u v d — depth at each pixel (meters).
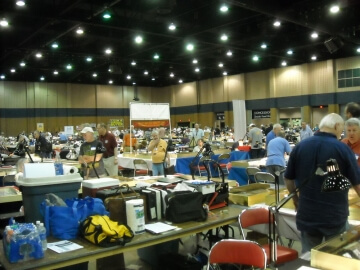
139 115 9.37
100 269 3.88
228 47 16.16
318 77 19.45
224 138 15.19
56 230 2.87
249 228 3.63
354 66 18.08
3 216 4.12
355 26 12.91
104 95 27.05
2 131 23.53
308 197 2.64
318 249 1.99
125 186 3.55
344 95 18.50
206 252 3.94
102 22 11.57
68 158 8.30
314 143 2.65
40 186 3.07
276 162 5.99
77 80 25.58
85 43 15.98
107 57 17.97
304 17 11.29
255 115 22.81
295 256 3.09
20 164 4.93
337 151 2.56
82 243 2.77
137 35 14.06
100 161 5.43
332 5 10.32
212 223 3.26
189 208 3.27
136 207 2.98
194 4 11.07
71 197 3.24
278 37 15.05
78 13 11.20
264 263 2.48
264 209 3.29
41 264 2.39
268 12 10.29
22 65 18.56
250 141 10.20
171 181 4.10
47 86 24.91
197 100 26.52
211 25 12.45
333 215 2.56
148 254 4.07
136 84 28.41
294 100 20.56
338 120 2.67
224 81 24.52
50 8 10.70
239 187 4.27
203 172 8.16
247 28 13.95
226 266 3.09
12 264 2.39
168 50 18.11
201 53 18.55
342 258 1.89
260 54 17.78
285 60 19.86
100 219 2.84
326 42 13.23
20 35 14.30
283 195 3.87
